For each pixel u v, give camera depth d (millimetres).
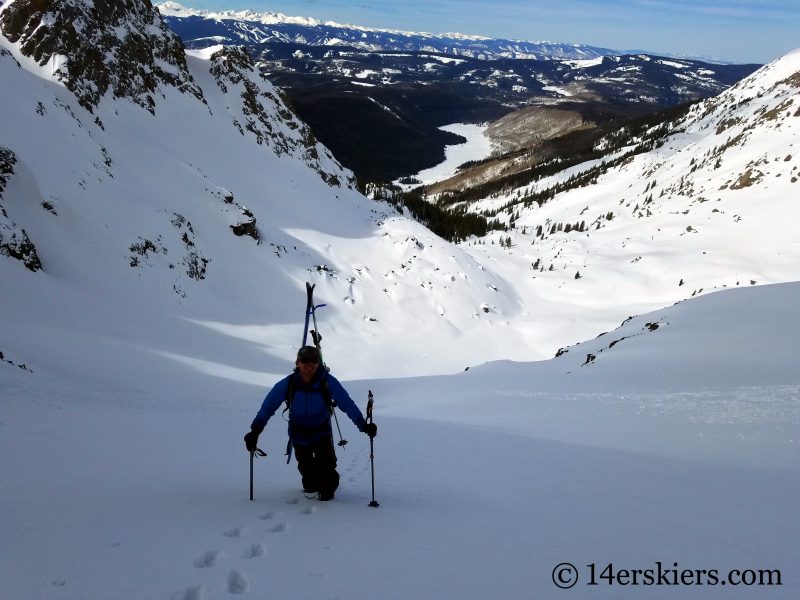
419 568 4500
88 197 62469
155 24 107125
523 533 5512
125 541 4984
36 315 39688
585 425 14320
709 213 177875
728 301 30531
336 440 14086
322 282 87562
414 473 9219
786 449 9219
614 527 5684
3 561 4324
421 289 97500
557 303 118062
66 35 82688
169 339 52469
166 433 13594
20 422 11977
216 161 98688
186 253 70000
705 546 5078
